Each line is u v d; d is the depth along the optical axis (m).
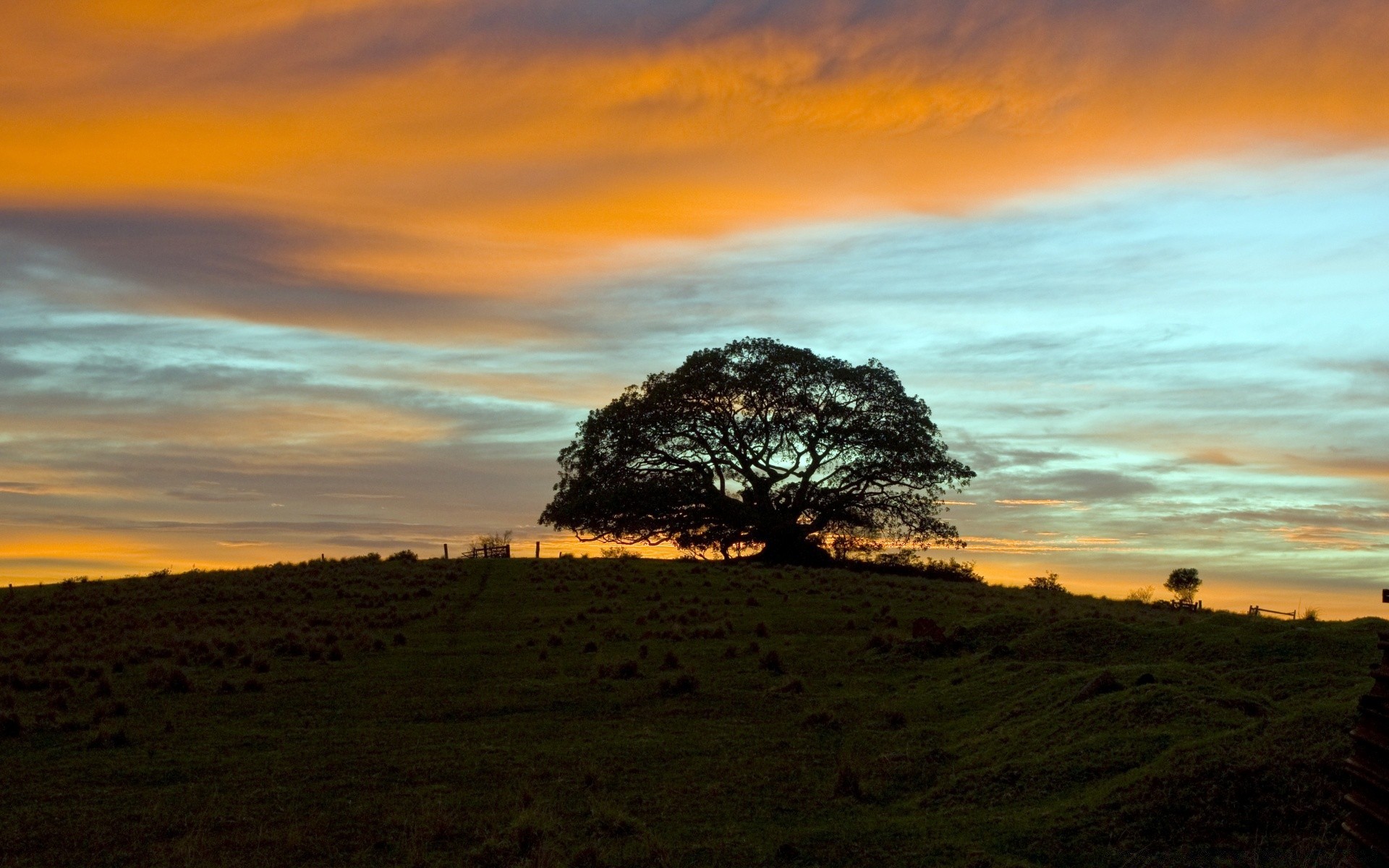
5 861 9.56
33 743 14.53
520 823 10.13
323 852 9.81
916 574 55.00
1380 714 6.93
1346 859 7.10
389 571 40.41
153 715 16.45
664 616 28.33
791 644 23.45
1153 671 13.90
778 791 11.92
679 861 9.43
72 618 29.23
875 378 56.41
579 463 57.06
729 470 56.81
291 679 19.64
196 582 37.75
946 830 10.01
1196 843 8.90
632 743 14.32
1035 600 36.22
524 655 22.47
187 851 9.69
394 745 14.34
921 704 16.75
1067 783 10.88
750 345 55.69
